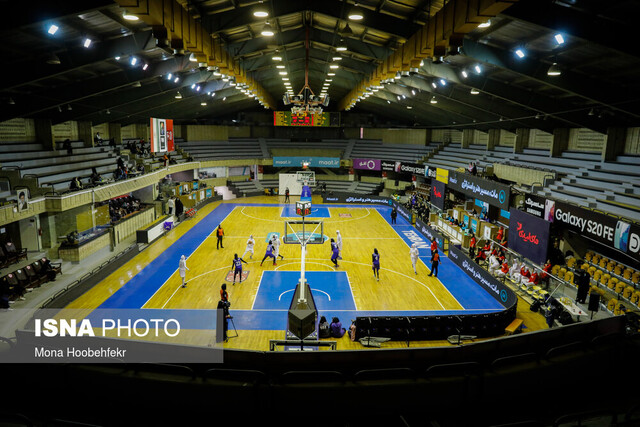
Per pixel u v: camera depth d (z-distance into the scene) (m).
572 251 21.98
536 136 30.91
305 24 21.03
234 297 18.19
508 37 15.33
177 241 28.25
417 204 37.81
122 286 19.45
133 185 29.23
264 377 7.52
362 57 25.47
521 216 22.11
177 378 7.43
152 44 16.45
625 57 14.03
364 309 17.19
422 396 7.39
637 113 17.02
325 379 7.42
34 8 10.88
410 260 24.44
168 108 37.84
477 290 19.67
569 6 11.48
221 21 15.75
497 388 7.62
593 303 14.72
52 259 21.44
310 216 37.38
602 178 22.14
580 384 8.16
